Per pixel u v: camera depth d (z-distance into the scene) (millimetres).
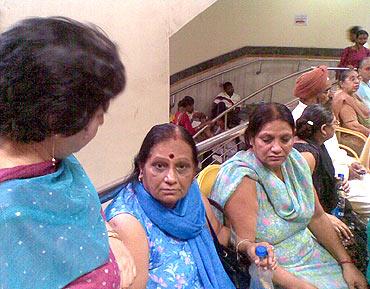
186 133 1379
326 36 7152
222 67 6984
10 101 650
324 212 1973
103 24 2021
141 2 2201
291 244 1785
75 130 692
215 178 1816
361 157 3012
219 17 6734
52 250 673
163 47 2387
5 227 630
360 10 6980
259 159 1718
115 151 2240
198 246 1444
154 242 1379
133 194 1416
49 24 675
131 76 2232
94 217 782
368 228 1703
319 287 1711
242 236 1701
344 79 3559
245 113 6340
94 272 733
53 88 647
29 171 693
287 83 7410
